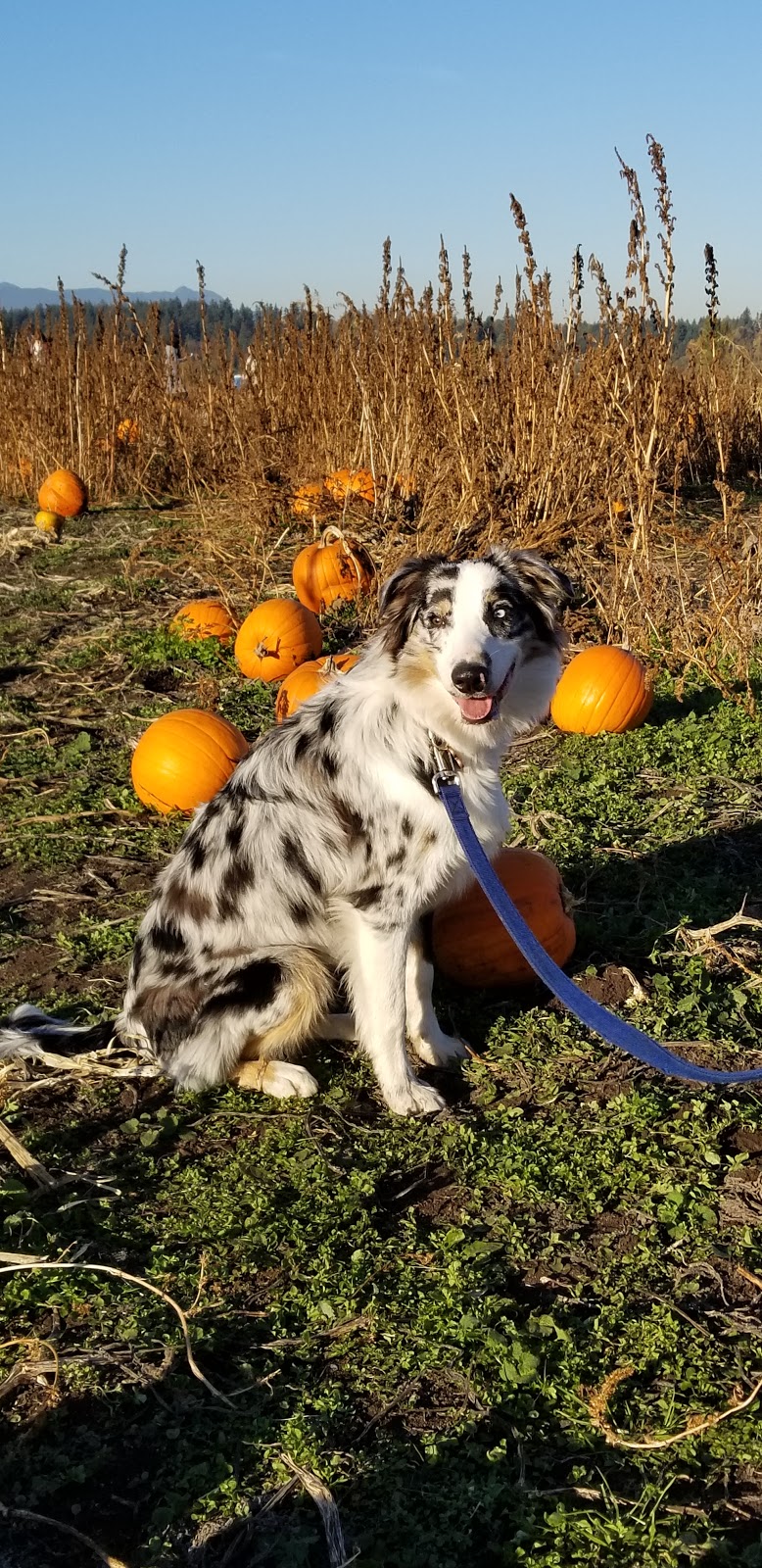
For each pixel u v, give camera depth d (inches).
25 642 160.4
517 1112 75.5
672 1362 59.1
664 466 221.9
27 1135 75.4
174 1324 63.2
